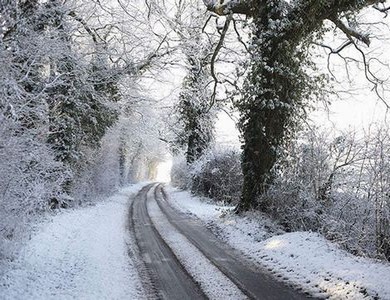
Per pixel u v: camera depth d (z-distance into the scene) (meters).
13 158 7.15
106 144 27.64
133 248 11.22
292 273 8.59
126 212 20.31
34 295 6.70
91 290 7.25
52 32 11.81
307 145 14.53
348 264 8.53
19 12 9.85
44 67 13.37
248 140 16.36
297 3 15.51
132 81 19.78
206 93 26.75
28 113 9.29
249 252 10.89
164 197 31.44
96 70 17.95
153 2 17.75
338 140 13.71
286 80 15.90
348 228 12.32
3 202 6.92
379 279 7.27
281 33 15.64
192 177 31.98
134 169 56.19
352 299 6.80
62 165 15.39
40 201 9.65
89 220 15.88
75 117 18.09
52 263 8.77
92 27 16.89
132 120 30.30
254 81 16.06
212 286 7.75
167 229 14.87
